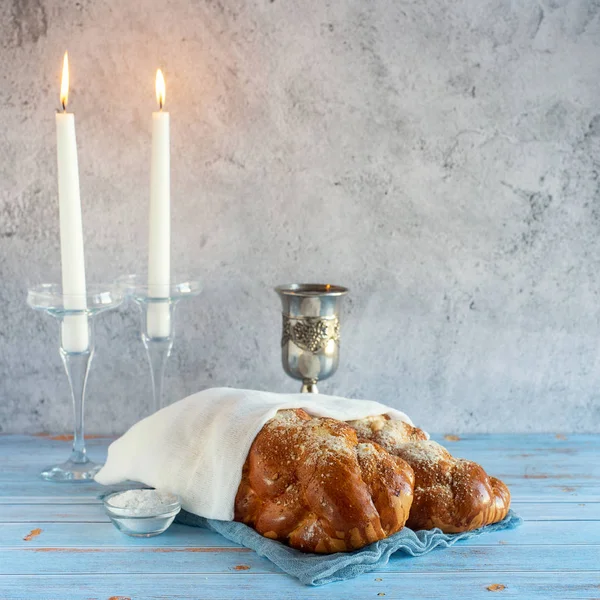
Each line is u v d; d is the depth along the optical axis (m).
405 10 1.45
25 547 1.12
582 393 1.52
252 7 1.44
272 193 1.47
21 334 1.47
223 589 1.05
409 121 1.47
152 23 1.43
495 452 1.42
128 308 1.48
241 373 1.50
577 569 1.09
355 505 1.08
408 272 1.49
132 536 1.15
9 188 1.44
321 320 1.36
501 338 1.51
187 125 1.45
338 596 1.04
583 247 1.50
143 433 1.21
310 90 1.45
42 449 1.42
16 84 1.43
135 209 1.46
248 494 1.14
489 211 1.49
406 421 1.25
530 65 1.47
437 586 1.06
